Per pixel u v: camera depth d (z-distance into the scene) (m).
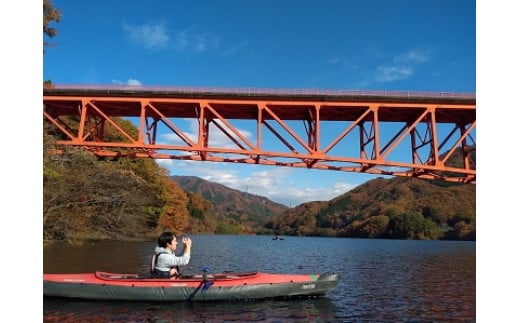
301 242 90.19
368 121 37.38
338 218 179.00
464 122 36.56
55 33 24.66
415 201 144.25
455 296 16.23
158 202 56.75
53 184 21.70
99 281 13.02
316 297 14.49
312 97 34.16
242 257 36.19
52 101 35.19
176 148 33.56
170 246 13.59
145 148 33.56
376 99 33.97
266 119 38.53
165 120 33.50
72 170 22.70
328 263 32.09
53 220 23.05
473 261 34.81
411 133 36.91
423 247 65.50
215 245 59.28
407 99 33.94
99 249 31.62
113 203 26.03
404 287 18.62
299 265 29.86
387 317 12.43
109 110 37.91
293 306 13.15
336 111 36.25
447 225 121.00
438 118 37.34
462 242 91.56
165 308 12.34
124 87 34.38
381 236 124.44
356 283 19.84
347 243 84.94
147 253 31.59
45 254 25.34
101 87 34.47
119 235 28.27
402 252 49.94
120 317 11.29
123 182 26.41
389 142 35.19
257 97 34.41
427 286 19.00
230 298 13.25
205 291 13.03
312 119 35.69
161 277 13.28
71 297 12.94
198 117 35.31
